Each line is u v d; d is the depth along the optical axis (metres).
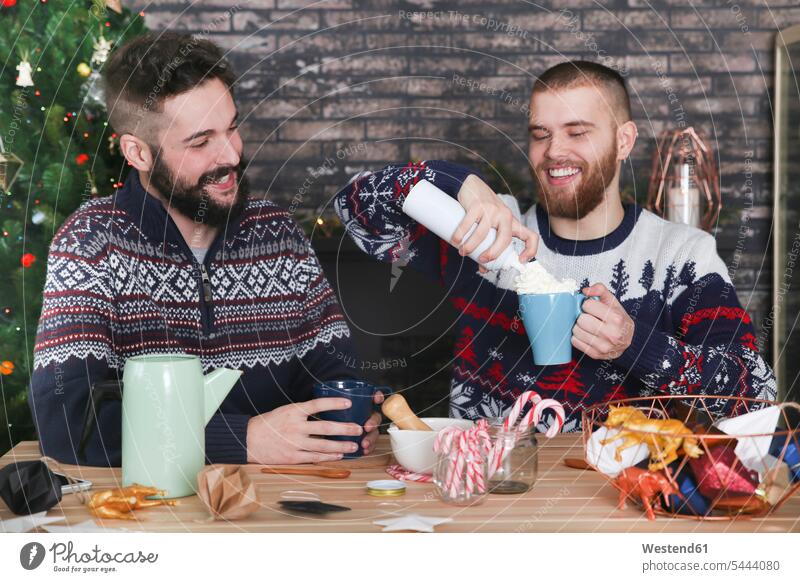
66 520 0.87
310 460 1.10
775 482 0.87
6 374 2.04
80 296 1.39
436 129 2.98
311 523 0.84
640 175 2.96
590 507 0.90
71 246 1.43
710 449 0.86
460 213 1.21
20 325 2.06
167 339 1.51
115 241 1.48
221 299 1.60
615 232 1.70
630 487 0.88
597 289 1.33
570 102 1.65
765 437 0.87
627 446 0.89
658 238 1.69
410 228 1.60
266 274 1.65
